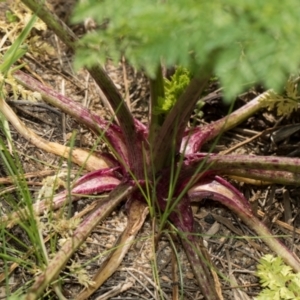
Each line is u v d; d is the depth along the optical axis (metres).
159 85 0.87
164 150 0.88
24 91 0.93
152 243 0.88
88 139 0.98
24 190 0.85
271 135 1.02
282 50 0.61
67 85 1.03
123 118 0.87
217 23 0.62
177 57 0.64
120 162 0.93
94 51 0.69
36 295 0.80
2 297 0.84
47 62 1.04
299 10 0.63
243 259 0.91
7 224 0.86
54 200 0.90
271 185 0.97
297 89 0.97
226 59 0.62
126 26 0.67
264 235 0.91
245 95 1.04
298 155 1.01
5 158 0.88
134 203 0.91
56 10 1.09
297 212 0.96
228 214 0.94
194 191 0.92
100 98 1.02
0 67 0.93
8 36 1.02
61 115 0.99
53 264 0.81
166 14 0.64
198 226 0.93
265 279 0.86
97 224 0.86
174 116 0.84
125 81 1.04
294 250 0.93
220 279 0.89
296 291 0.85
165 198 0.91
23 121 0.97
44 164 0.94
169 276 0.88
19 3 1.03
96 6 0.67
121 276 0.87
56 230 0.86
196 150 0.94
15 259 0.84
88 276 0.87
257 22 0.62
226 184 0.93
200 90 0.81
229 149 1.00
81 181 0.92
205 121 1.03
